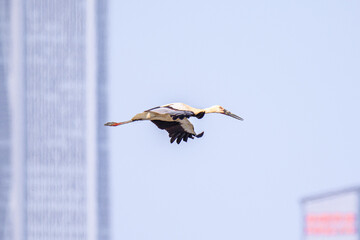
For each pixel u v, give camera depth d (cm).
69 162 13438
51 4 13400
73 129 13525
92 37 13250
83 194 13188
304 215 10200
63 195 13288
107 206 13100
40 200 13388
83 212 13362
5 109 13800
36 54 13712
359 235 10238
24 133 13712
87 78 13188
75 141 13512
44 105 13712
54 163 13512
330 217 10044
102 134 12600
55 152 13562
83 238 13262
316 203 10194
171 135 1795
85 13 13062
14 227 13612
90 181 13075
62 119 13538
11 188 13788
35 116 13488
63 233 13525
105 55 12888
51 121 13262
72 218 13450
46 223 13550
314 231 10200
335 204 10175
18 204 13662
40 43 13762
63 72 13475
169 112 1521
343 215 10225
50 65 13412
